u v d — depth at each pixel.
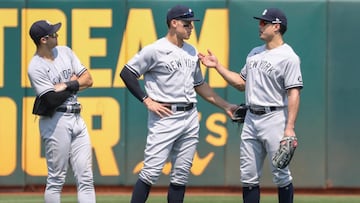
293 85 25.44
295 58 25.50
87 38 34.97
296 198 34.25
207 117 34.97
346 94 34.78
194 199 33.75
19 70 35.06
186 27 25.94
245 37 34.78
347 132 34.88
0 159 35.25
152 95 26.22
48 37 25.69
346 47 34.66
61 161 26.14
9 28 34.97
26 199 33.62
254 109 26.06
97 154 35.22
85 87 26.39
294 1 34.66
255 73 25.92
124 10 34.94
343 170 34.97
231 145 35.06
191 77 26.31
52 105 25.56
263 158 26.67
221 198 34.06
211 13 34.81
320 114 34.84
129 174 35.31
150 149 26.31
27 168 35.34
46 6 34.97
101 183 35.31
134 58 26.14
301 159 34.97
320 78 34.78
